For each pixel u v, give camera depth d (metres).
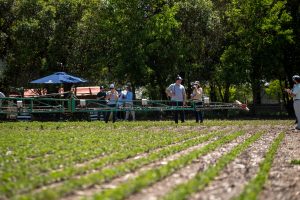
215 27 60.12
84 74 59.03
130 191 9.61
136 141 20.03
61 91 48.09
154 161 14.19
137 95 82.81
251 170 12.98
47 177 10.96
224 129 28.62
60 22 56.28
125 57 54.91
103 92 41.66
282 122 37.41
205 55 62.75
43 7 56.75
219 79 59.53
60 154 15.40
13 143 18.78
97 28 56.78
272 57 58.41
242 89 78.12
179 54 55.78
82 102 34.66
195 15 58.59
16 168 12.48
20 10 57.12
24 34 54.78
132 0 55.06
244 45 59.34
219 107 38.28
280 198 10.08
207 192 10.12
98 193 9.41
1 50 60.31
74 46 56.97
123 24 55.97
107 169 11.92
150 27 54.56
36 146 17.67
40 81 44.66
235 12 59.41
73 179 10.89
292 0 60.88
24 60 56.16
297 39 60.81
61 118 41.75
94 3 57.62
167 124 32.03
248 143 19.84
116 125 30.53
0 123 31.77
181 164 13.25
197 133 24.44
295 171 13.40
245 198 9.12
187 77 61.47
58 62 56.88
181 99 33.59
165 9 55.25
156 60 57.56
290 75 62.44
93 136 22.33
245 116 57.03
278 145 19.64
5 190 9.58
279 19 57.75
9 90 60.41
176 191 9.57
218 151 17.08
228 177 11.91
